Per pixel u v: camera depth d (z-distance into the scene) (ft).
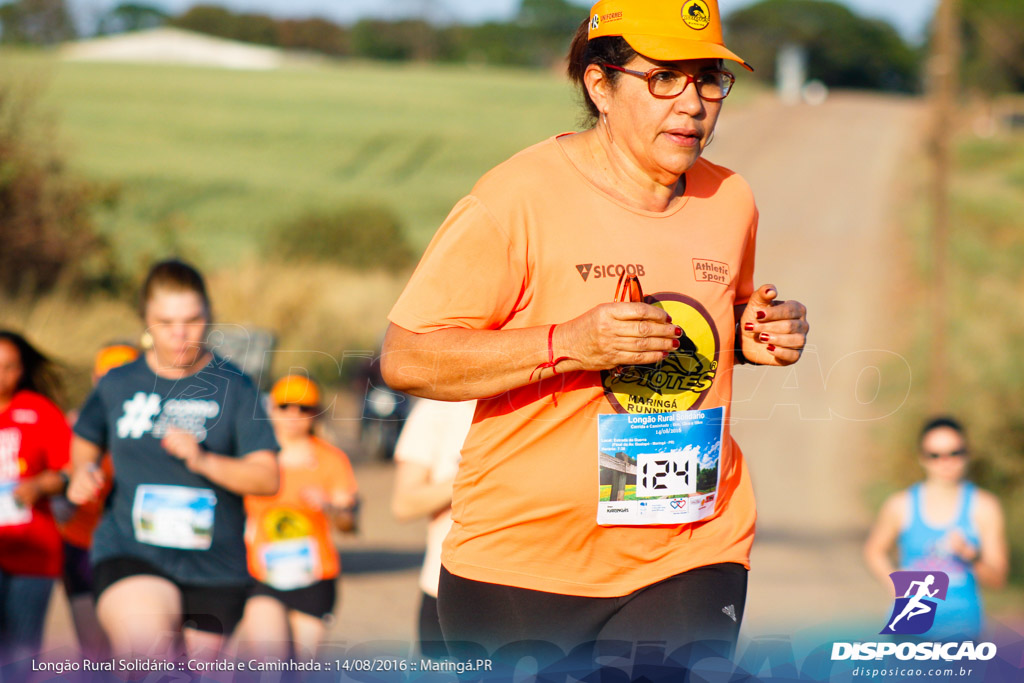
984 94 191.52
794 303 9.94
